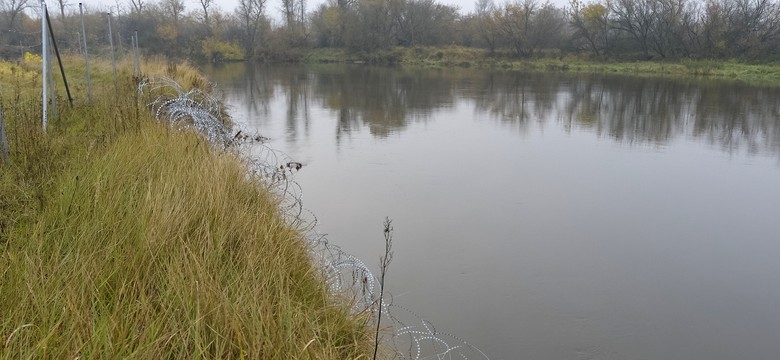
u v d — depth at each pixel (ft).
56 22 129.18
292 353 10.66
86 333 9.86
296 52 195.31
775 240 25.77
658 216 28.71
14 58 71.97
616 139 48.67
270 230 16.26
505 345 17.25
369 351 13.24
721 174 37.09
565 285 21.12
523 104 72.84
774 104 74.23
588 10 165.78
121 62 73.46
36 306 10.44
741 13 148.46
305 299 13.88
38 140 21.36
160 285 12.07
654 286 21.29
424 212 28.45
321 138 46.91
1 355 8.92
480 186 33.19
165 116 33.94
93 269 12.03
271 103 70.95
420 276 21.43
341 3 205.57
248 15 200.64
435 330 17.78
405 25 196.24
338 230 25.75
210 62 185.88
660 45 157.48
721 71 131.54
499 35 180.34
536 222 27.43
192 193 17.61
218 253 14.03
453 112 64.49
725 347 17.67
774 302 20.35
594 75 130.62
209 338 10.67
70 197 16.10
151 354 9.42
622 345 17.60
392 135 48.96
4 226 14.98
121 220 14.99
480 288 20.66
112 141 23.61
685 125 56.95
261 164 29.99
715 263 23.32
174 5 191.01
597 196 31.76
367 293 17.26
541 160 40.09
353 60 190.60
